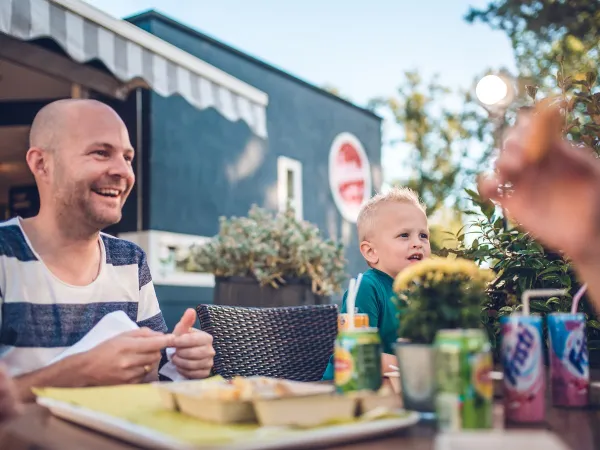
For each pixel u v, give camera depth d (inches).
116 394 41.6
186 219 202.4
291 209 178.7
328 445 30.1
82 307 61.8
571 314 41.9
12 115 184.5
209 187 213.2
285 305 152.9
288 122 255.8
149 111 191.3
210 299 207.3
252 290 152.4
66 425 36.8
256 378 41.3
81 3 127.9
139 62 143.7
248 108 178.4
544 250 71.3
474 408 30.2
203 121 212.5
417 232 89.5
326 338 80.0
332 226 277.7
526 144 29.9
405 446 30.3
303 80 263.3
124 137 64.7
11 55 145.9
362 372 38.9
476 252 74.0
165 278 191.3
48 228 62.1
